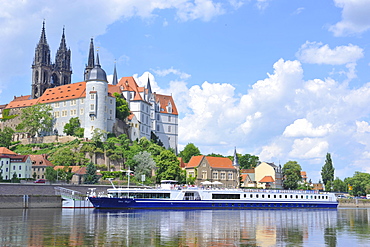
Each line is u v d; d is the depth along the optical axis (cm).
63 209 10538
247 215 9638
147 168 16900
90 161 17450
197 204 11406
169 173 15650
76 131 19875
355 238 6131
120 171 16625
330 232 6825
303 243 5609
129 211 10044
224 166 19438
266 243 5528
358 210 13700
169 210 10725
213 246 5222
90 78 19812
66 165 17050
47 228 6594
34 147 19362
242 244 5406
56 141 19625
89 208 10950
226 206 11788
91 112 19500
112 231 6350
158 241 5516
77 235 5900
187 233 6291
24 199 10712
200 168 18788
